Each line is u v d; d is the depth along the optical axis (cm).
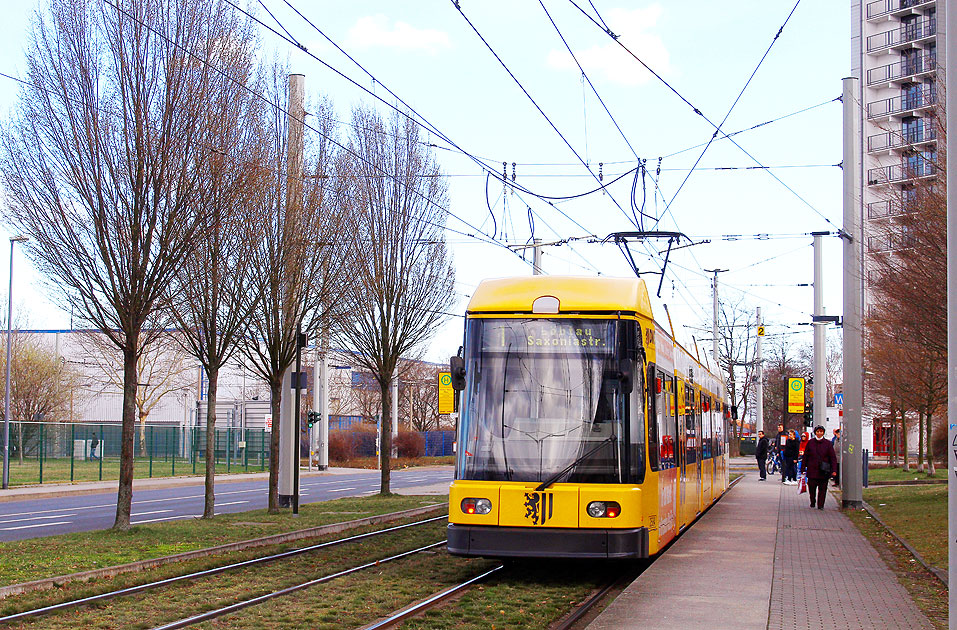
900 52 5841
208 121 1753
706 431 2253
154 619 1008
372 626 973
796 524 2028
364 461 6606
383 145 2742
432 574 1368
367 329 2805
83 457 4712
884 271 2150
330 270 2211
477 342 1320
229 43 1831
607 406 1274
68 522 2280
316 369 5538
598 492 1241
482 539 1254
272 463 2262
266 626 984
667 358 1530
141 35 1692
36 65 1662
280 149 2091
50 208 1656
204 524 1977
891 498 2781
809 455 2491
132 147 1688
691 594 1104
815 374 3344
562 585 1294
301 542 1730
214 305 2061
